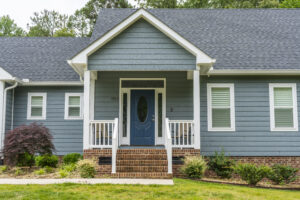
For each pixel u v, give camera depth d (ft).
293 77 40.14
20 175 31.86
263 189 28.40
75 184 26.03
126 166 31.53
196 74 34.96
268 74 39.81
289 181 35.37
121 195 22.81
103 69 34.09
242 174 31.53
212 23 49.67
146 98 41.88
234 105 39.86
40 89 44.29
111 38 34.45
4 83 41.37
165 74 41.37
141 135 41.24
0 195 22.09
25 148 33.91
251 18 51.21
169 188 25.23
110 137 40.34
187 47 33.99
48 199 21.40
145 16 34.14
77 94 44.21
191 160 32.40
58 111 43.98
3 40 54.65
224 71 38.78
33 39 54.75
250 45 44.24
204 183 29.22
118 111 40.98
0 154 39.73
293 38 45.83
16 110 43.80
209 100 40.04
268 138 39.27
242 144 39.22
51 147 36.06
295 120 39.50
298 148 39.01
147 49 34.45
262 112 39.68
